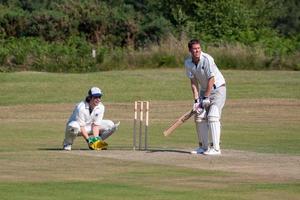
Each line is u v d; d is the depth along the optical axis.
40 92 112.00
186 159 45.88
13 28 189.38
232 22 180.88
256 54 141.38
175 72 130.62
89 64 142.00
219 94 47.81
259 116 89.56
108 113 93.88
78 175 39.97
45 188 36.03
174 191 35.12
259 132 72.12
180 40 152.25
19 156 47.72
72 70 140.88
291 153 50.84
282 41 155.75
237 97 107.44
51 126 79.31
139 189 35.72
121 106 100.25
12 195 34.19
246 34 160.75
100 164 43.78
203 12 182.75
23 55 142.88
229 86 116.81
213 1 182.50
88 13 191.00
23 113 94.00
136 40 188.00
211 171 41.00
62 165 43.50
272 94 109.94
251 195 34.06
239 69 139.25
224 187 36.09
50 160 45.66
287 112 93.31
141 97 108.44
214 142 48.47
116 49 151.88
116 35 189.25
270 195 34.06
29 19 190.12
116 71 134.50
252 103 101.12
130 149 52.72
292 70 138.62
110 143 60.94
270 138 66.06
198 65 47.50
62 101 105.12
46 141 63.22
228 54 141.12
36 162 44.81
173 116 90.81
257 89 113.94
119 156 47.47
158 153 49.06
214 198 33.41
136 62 142.12
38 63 141.75
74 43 159.12
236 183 37.16
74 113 51.91
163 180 38.19
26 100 105.56
